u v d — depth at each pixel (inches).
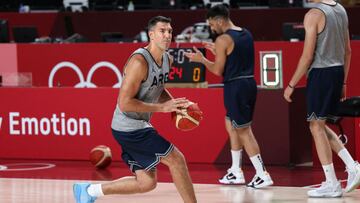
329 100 613.9
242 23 1285.7
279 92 777.6
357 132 753.0
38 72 986.1
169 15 1322.6
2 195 658.2
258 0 1464.1
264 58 777.6
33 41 1163.9
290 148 780.6
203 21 1307.8
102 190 534.0
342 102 708.0
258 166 671.1
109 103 829.8
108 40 1149.1
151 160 505.0
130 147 509.7
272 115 781.9
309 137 812.6
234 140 692.7
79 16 1362.0
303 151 801.6
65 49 973.2
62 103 848.9
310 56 605.9
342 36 618.2
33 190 679.7
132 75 489.7
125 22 1342.3
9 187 696.4
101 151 789.9
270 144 784.3
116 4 1485.0
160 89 512.1
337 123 742.5
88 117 839.1
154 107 493.0
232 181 693.3
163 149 501.7
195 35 1053.2
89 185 539.5
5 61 1000.9
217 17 667.4
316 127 619.5
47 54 980.6
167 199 624.7
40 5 1606.8
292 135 783.7
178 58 835.4
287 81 901.8
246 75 668.1
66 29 1338.6
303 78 879.7
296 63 896.9
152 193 651.5
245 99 666.2
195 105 503.8
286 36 1031.0
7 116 871.7
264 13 1279.5
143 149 505.4
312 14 609.3
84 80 964.6
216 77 927.7
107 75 955.3
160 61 502.3
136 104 490.3
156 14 1327.5
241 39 664.4
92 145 839.7
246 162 797.9
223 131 794.2
